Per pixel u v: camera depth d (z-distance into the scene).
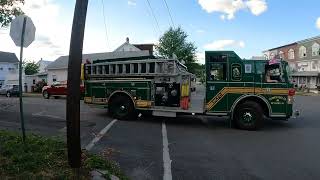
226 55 14.70
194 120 17.14
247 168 8.54
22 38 8.99
